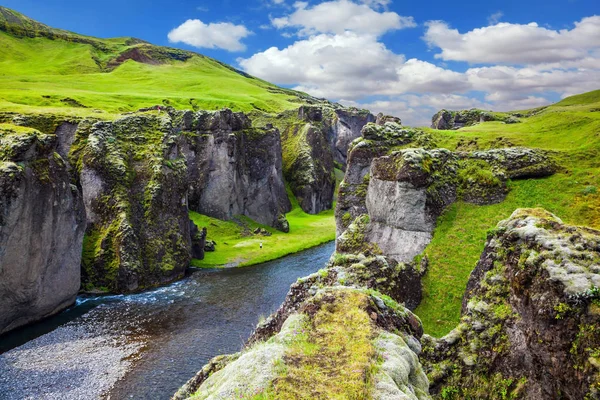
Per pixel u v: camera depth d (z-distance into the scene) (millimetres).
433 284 36812
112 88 179250
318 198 150625
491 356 24641
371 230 49875
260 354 14836
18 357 39750
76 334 45406
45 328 46812
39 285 47188
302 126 163000
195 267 74125
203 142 103938
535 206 41281
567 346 20406
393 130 59938
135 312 52312
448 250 40375
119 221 62938
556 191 42188
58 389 34406
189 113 106875
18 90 119250
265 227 109938
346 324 16734
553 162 46094
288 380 13219
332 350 15000
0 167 42312
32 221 45156
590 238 23031
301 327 17062
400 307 19422
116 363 39000
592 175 42188
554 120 65312
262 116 174000
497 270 27281
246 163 116312
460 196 46562
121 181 66625
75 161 67312
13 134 46562
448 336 26328
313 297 19250
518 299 24547
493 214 42906
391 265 34688
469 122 115500
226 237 94438
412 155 46781
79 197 54812
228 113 108750
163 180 70500
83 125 71125
